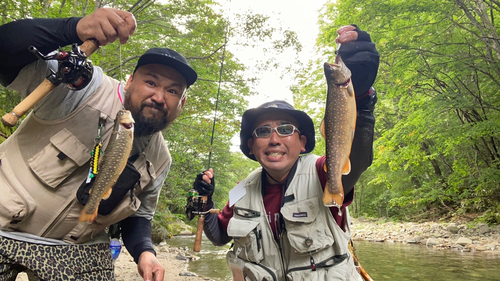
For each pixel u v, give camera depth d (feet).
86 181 6.32
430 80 41.39
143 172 7.87
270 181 8.70
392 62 40.60
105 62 28.91
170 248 34.22
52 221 6.68
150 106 6.88
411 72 39.93
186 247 35.83
